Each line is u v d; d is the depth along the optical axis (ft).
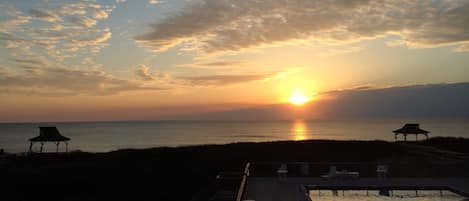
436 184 53.01
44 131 137.39
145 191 68.80
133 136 403.75
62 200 62.49
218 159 100.37
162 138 360.89
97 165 94.63
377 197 49.03
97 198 63.67
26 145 274.57
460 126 602.03
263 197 45.93
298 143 122.21
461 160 75.36
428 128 513.86
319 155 100.37
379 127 636.89
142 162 100.17
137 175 82.38
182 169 88.94
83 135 428.15
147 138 362.12
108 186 72.23
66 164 100.58
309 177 61.93
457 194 48.49
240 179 62.08
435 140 127.54
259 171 66.74
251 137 370.94
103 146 262.06
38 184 72.95
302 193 48.03
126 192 67.67
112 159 108.17
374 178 59.67
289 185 54.34
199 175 82.89
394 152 100.48
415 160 80.33
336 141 125.80
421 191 50.75
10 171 84.94
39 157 116.57
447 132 392.47
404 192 50.90
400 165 62.34
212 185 63.98
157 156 109.60
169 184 74.13
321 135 391.65
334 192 51.80
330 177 58.80
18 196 65.10
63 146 265.75
